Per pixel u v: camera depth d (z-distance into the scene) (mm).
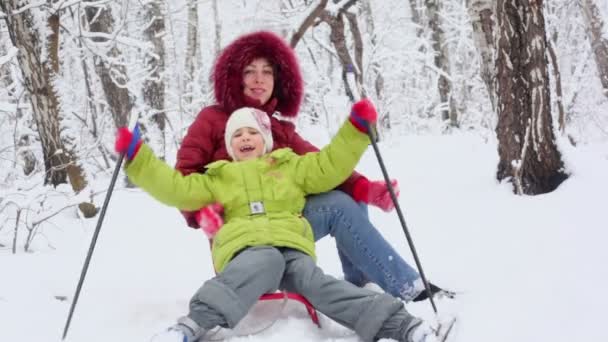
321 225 2766
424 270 3189
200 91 13617
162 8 10484
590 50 13953
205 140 3049
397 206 2611
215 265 2598
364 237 2715
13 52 5398
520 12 4863
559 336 2178
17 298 3045
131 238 4609
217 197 2752
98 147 7750
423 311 2586
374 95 13672
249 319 2557
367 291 2305
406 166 7027
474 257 3312
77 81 10281
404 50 14891
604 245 3166
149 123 8789
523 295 2600
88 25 8133
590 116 13500
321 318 2539
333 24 8531
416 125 15000
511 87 4938
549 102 4852
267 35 3293
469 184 5402
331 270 3469
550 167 4773
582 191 4414
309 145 3227
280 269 2426
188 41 14859
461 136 9703
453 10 16656
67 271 3637
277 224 2600
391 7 16797
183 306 2873
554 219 3867
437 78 15352
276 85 3398
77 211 5387
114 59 7203
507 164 5059
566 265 2924
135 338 2480
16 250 4387
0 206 4570
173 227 4930
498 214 4262
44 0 5480
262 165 2779
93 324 2686
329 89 11758
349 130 2664
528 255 3193
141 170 2564
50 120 5719
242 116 2916
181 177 2707
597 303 2402
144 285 3307
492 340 2201
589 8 13078
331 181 2736
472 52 15648
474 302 2600
